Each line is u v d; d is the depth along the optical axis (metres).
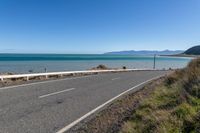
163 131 5.80
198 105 7.87
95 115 8.68
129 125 6.79
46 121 7.64
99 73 33.19
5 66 62.50
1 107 9.20
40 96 11.81
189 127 6.09
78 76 25.56
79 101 11.00
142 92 14.19
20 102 10.21
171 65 88.69
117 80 21.94
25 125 7.14
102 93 13.68
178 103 8.52
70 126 7.28
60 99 11.25
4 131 6.55
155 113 7.33
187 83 11.37
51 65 71.25
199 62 17.66
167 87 13.34
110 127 7.24
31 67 58.47
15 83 16.77
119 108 9.81
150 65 87.38
